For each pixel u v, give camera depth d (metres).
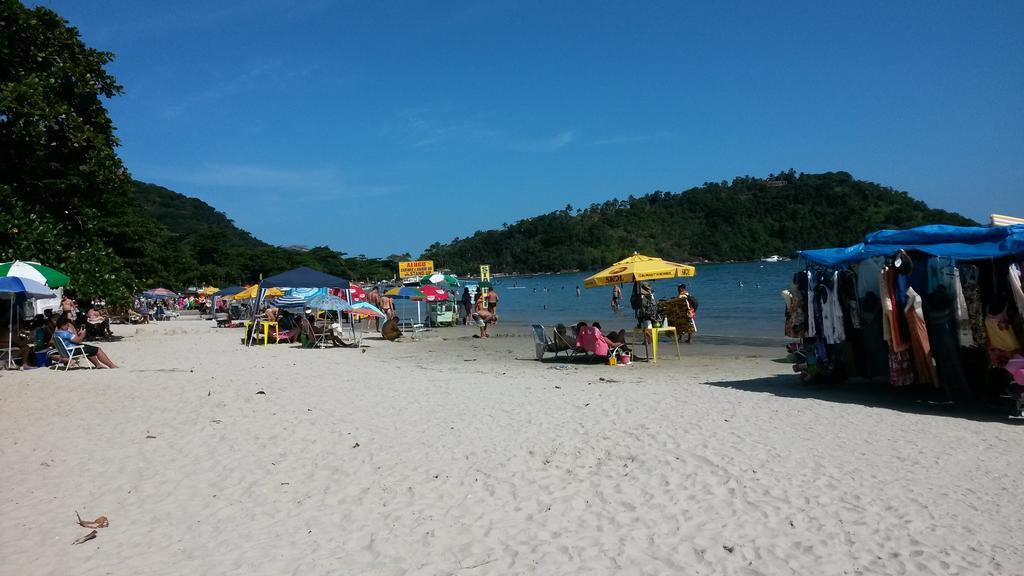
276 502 5.51
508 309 43.19
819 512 5.05
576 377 12.62
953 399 8.52
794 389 10.41
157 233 48.03
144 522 5.09
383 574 4.19
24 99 18.25
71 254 19.66
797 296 10.69
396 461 6.59
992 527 4.70
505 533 4.81
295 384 11.17
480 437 7.47
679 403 9.27
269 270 106.25
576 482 5.88
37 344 13.86
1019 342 7.89
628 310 37.09
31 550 4.54
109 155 21.12
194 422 8.16
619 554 4.42
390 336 22.25
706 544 4.54
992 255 7.88
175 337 24.42
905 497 5.32
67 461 6.58
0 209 18.09
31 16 19.14
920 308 8.63
